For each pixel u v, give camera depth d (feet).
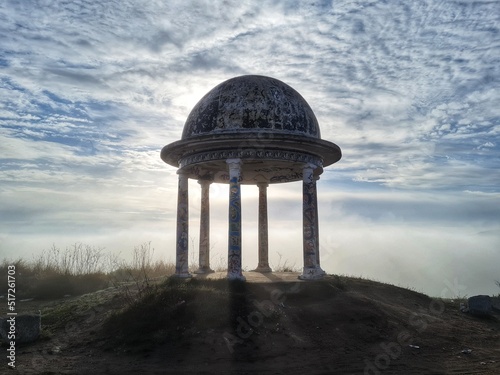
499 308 66.49
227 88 60.64
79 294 72.95
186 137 60.44
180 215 63.72
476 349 46.62
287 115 59.11
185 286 52.85
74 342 44.98
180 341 42.32
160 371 37.35
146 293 51.26
